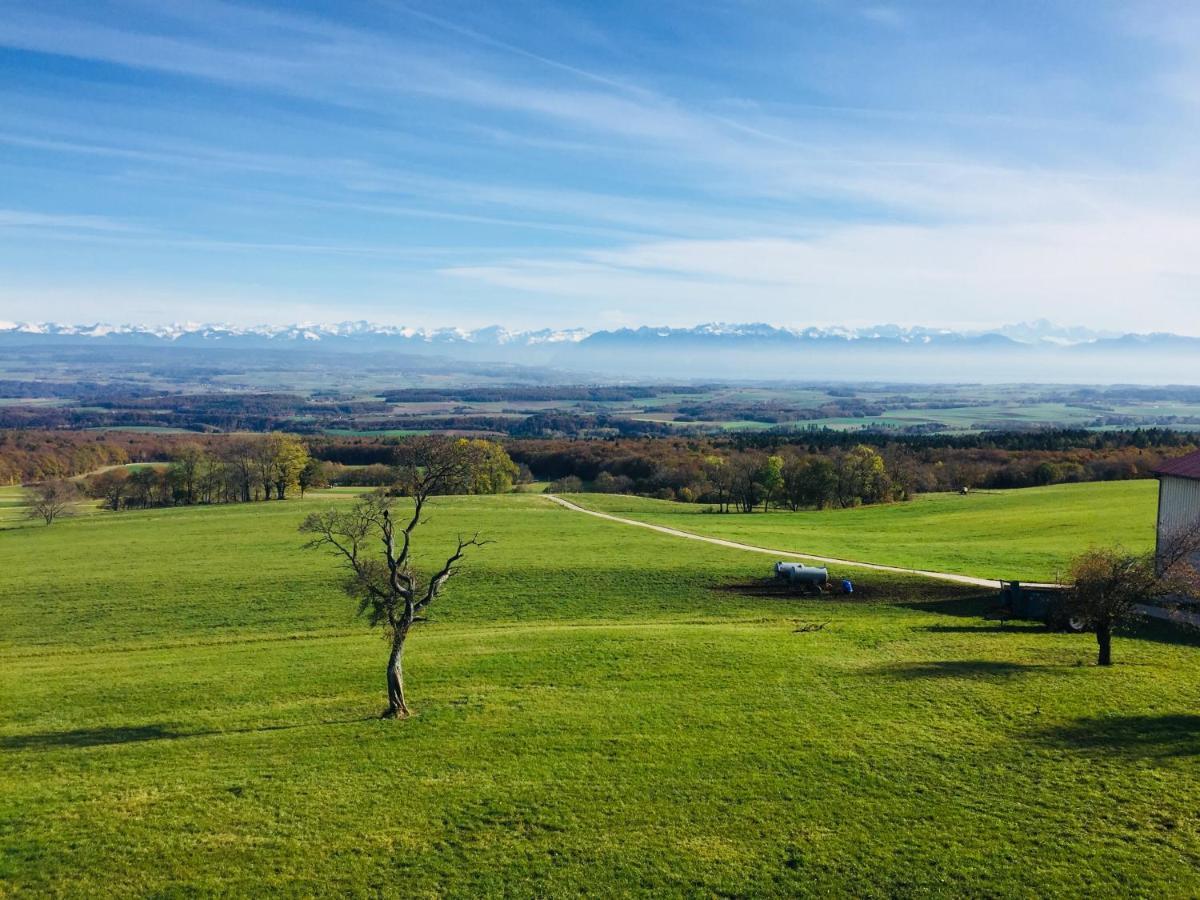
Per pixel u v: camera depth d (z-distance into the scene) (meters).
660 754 26.64
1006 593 47.03
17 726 32.50
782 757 26.08
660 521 99.75
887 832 21.41
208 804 24.06
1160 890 18.55
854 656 37.81
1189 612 42.88
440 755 27.25
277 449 133.25
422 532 86.44
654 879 19.64
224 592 59.84
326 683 37.22
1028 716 28.73
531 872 20.05
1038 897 18.50
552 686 34.72
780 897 18.89
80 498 122.00
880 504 120.25
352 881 19.86
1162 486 50.34
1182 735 26.67
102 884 19.89
